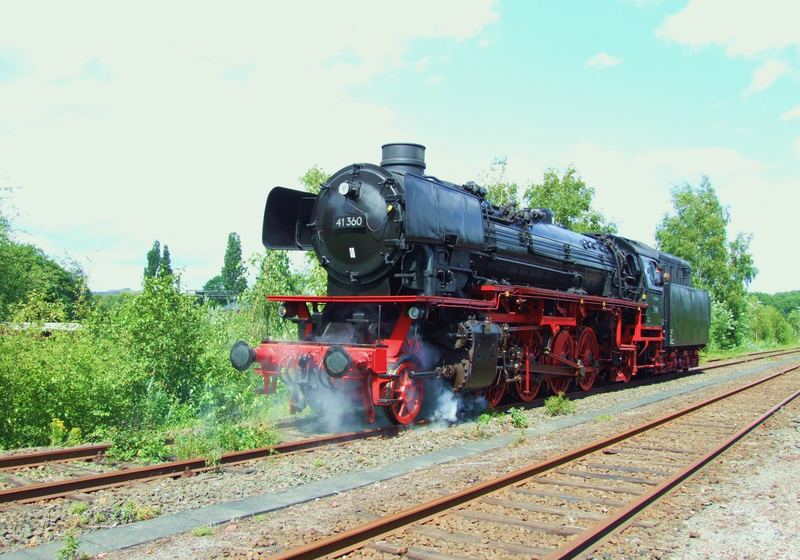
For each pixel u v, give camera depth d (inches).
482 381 431.5
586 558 183.2
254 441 336.2
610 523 203.3
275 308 650.8
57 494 248.1
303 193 453.1
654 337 743.1
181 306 478.9
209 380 453.7
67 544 185.3
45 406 391.2
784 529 211.8
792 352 1482.5
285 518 224.2
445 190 430.0
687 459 313.1
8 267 965.2
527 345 508.7
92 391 404.8
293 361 393.7
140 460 310.7
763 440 365.4
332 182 429.4
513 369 481.1
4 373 384.5
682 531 208.8
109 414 403.2
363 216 405.4
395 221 395.2
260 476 281.0
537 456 320.8
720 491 257.3
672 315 789.2
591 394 605.3
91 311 544.4
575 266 603.8
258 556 184.9
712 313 1637.6
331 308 435.8
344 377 367.9
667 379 781.3
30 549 194.7
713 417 447.2
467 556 183.5
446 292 422.3
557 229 613.0
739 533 207.5
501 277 507.8
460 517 217.3
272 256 660.1
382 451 330.6
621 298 687.1
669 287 784.9
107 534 207.0
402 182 405.7
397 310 405.7
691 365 912.3
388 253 394.6
